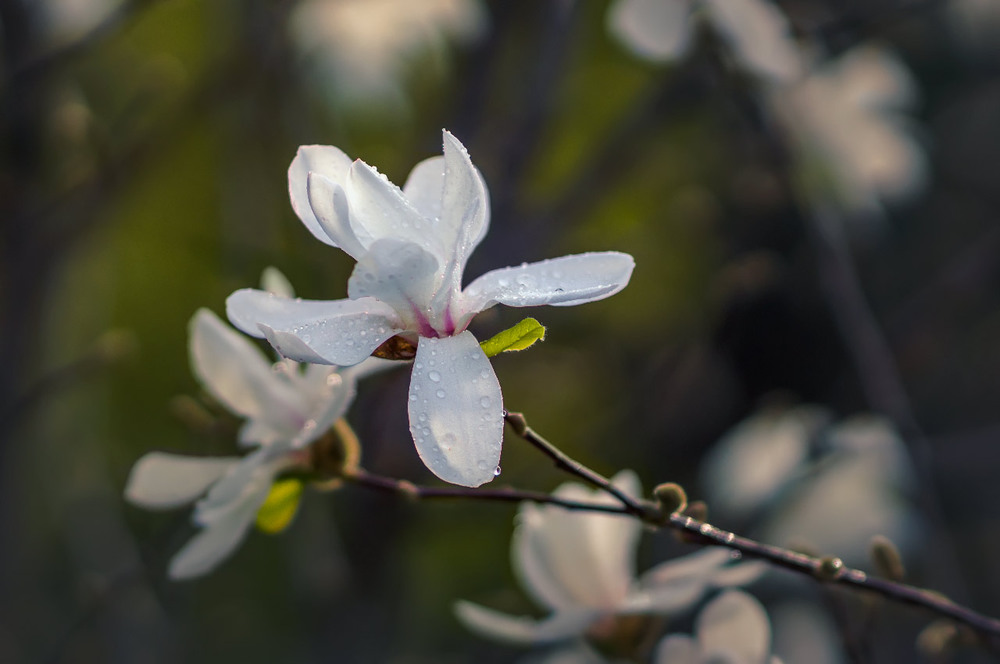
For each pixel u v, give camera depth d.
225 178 1.41
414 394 0.76
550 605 0.89
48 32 1.20
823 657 1.30
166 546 1.06
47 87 1.16
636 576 1.29
